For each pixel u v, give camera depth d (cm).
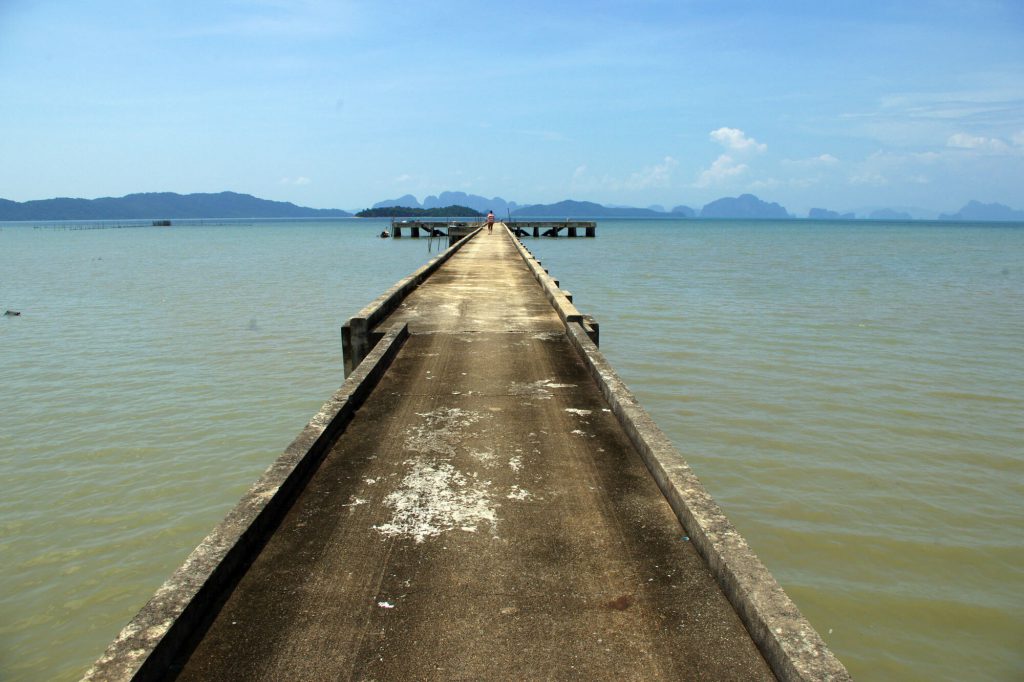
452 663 308
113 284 3141
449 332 1033
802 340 1683
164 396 1224
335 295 2673
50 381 1328
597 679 298
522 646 319
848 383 1277
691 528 411
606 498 470
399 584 368
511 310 1231
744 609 333
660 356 1502
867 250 6225
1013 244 7594
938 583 639
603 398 703
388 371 810
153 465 913
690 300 2436
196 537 730
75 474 884
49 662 549
